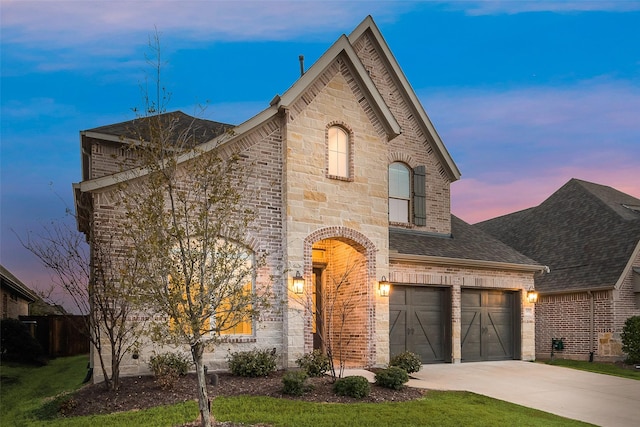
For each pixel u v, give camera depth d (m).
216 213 9.14
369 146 15.52
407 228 18.67
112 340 10.43
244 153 13.48
